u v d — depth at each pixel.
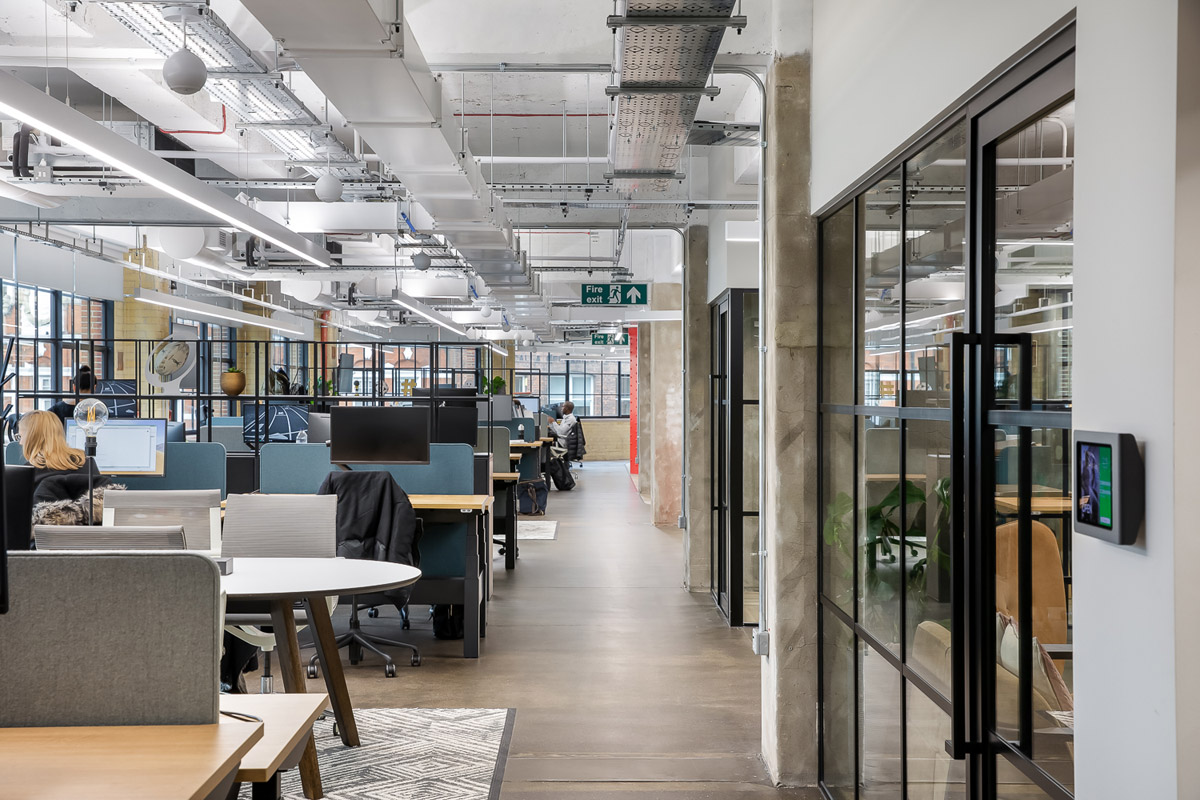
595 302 12.51
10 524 3.66
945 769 2.54
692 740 4.37
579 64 4.94
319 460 6.74
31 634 2.01
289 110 5.58
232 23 5.12
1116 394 1.51
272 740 2.15
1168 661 1.38
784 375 3.92
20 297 11.96
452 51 4.95
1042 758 1.99
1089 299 1.60
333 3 2.94
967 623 2.29
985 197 2.26
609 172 5.42
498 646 6.09
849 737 3.50
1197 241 1.36
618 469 22.44
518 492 13.23
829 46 3.55
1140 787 1.45
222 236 10.21
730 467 6.75
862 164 3.12
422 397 7.92
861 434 3.32
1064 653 1.87
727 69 4.00
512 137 7.55
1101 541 1.56
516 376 28.22
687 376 8.13
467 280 13.01
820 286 3.87
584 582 8.32
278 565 4.01
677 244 11.24
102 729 1.93
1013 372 2.12
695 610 7.21
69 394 7.23
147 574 2.00
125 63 5.27
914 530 2.78
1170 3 1.37
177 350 9.75
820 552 3.88
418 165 5.02
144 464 6.49
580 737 4.39
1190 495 1.36
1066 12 1.75
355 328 19.94
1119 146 1.51
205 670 2.00
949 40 2.35
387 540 5.43
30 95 3.31
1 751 1.77
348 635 5.56
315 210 8.41
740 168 6.36
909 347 2.80
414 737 4.34
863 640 3.31
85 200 8.70
